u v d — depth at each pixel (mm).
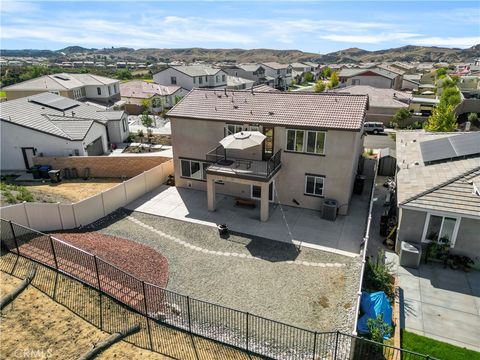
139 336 13031
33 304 13828
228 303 15383
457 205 16875
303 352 12547
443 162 21359
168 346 12680
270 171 22453
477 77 82188
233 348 12750
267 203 22609
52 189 28078
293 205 24953
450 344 13148
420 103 55656
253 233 21531
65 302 14133
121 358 11969
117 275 16328
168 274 17422
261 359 12305
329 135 22172
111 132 41688
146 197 26641
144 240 20656
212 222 22922
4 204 21562
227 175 22828
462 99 53688
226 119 24406
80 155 32500
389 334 13086
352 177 24297
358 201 25922
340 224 22547
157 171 28375
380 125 49000
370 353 12094
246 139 21828
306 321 14336
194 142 26453
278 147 23812
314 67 146375
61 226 21094
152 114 62906
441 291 16078
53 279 15297
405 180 20344
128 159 31031
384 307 14172
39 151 32156
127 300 14750
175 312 14414
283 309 15039
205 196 26828
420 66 164500
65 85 55500
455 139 23672
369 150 38812
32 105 37781
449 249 17750
